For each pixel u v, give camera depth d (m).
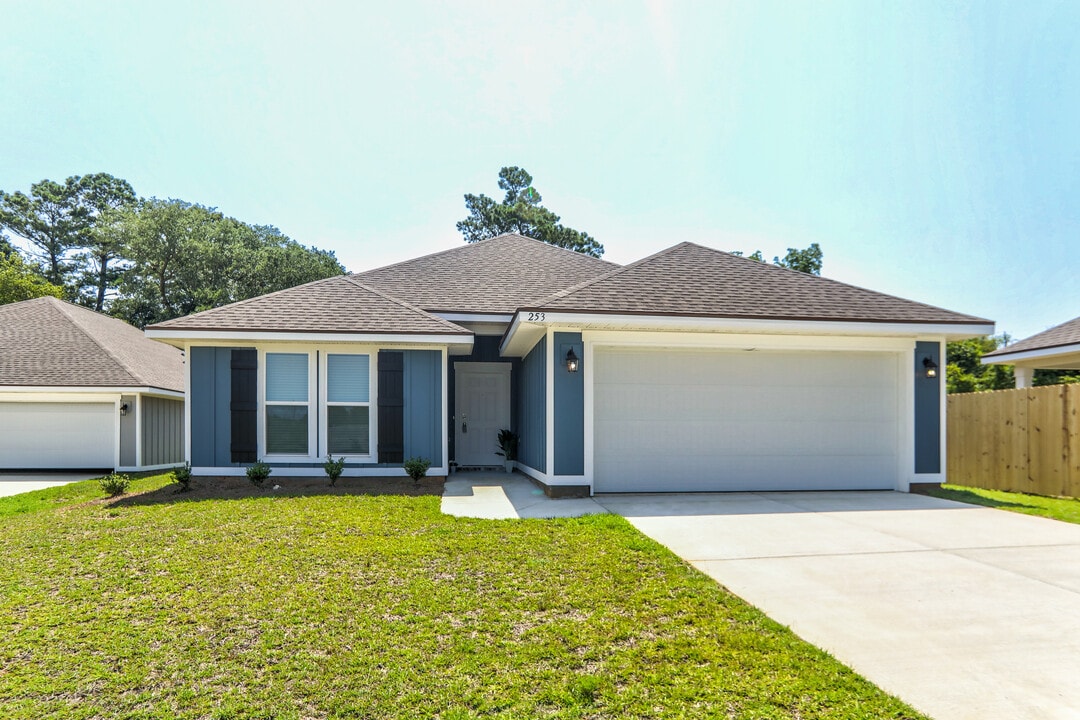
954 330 9.09
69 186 47.38
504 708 2.98
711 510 7.92
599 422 9.36
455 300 13.05
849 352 9.88
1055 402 9.70
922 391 9.79
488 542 5.97
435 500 8.26
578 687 3.16
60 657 3.57
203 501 8.09
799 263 35.94
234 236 41.94
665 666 3.40
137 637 3.83
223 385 9.89
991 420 11.02
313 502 7.94
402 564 5.26
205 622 4.05
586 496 8.88
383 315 10.40
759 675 3.28
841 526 6.93
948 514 7.72
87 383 14.33
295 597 4.49
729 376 9.64
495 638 3.79
